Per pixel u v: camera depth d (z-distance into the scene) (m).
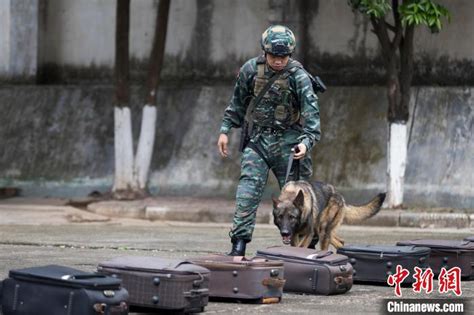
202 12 37.44
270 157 15.11
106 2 38.62
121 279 11.63
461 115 33.53
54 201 33.62
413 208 30.73
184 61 37.59
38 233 25.02
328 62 36.38
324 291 13.60
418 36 35.56
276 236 24.94
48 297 10.43
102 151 35.59
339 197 16.36
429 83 35.44
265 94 14.89
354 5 29.20
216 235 25.25
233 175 34.03
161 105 36.12
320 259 13.76
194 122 35.53
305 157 15.57
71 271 10.81
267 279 12.82
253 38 36.94
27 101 37.62
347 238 24.81
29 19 38.72
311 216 15.48
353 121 34.22
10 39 38.78
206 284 11.94
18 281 10.66
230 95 35.94
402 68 30.67
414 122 33.69
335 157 33.38
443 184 32.12
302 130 15.02
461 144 32.94
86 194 34.72
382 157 33.06
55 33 39.12
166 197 33.41
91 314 10.20
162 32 33.38
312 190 15.66
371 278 14.90
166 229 27.30
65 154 35.81
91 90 37.50
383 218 29.11
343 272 13.83
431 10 28.66
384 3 28.69
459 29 35.22
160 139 35.28
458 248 15.55
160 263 11.90
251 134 15.19
